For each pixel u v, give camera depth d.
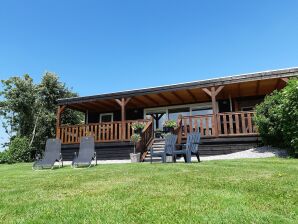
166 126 11.98
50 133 23.58
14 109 21.19
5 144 22.36
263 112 10.58
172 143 9.69
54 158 10.38
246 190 3.85
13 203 3.70
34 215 3.09
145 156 12.11
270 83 12.83
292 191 3.69
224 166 6.75
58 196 4.05
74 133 15.19
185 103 16.59
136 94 13.92
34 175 7.17
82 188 4.59
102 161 13.23
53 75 25.11
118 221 2.73
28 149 17.59
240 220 2.60
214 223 2.56
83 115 26.05
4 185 5.40
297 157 8.66
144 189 4.21
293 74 11.22
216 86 12.56
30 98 21.55
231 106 15.53
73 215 2.99
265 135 10.67
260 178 4.77
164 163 8.97
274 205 3.07
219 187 4.13
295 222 2.54
